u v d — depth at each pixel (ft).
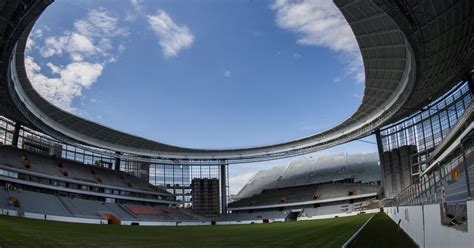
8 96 170.91
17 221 150.82
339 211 296.51
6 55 128.26
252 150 337.52
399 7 110.11
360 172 342.64
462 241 36.91
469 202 34.22
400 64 167.22
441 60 152.56
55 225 161.07
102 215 243.19
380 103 222.07
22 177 214.90
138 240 113.50
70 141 270.05
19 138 243.40
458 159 93.20
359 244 80.74
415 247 69.67
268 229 171.32
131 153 310.04
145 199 299.58
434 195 66.39
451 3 116.06
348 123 261.85
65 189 240.53
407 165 247.50
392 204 178.91
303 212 316.81
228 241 111.34
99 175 280.31
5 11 106.22
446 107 214.69
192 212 337.72
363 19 140.87
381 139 273.13
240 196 396.78
